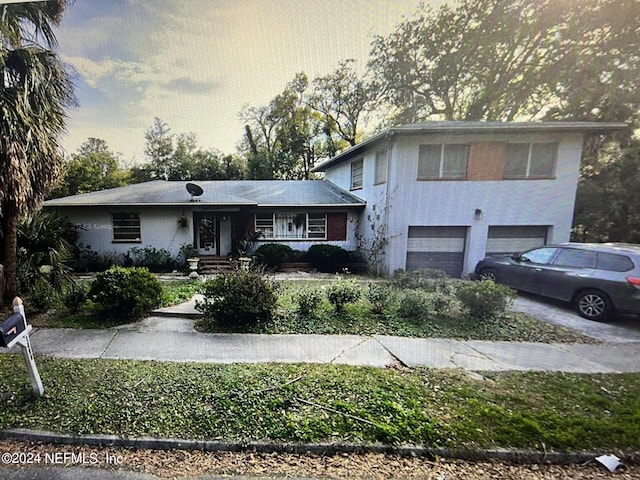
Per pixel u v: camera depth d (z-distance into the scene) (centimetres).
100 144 2316
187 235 1229
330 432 263
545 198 1037
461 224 1046
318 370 383
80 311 608
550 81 1402
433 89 1797
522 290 771
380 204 1140
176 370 379
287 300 693
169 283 943
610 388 353
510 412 298
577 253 673
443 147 1031
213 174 2511
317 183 1681
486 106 1669
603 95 1241
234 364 400
